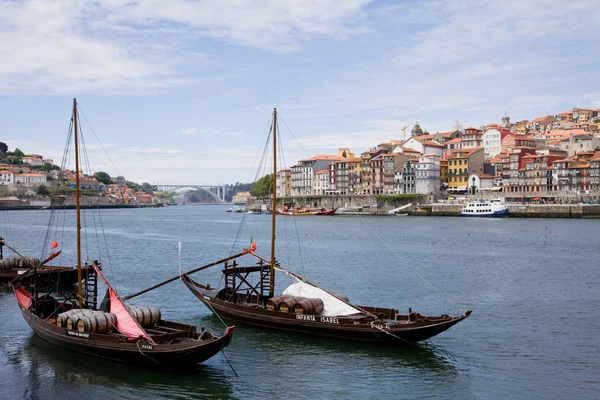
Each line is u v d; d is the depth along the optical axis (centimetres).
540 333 4888
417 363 4100
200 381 3766
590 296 6450
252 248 5538
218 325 5081
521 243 12250
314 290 4922
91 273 6806
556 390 3644
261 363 4088
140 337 3900
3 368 3984
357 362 4112
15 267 7150
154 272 8388
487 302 6138
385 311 4675
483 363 4116
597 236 13662
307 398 3519
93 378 3806
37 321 4534
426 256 10194
